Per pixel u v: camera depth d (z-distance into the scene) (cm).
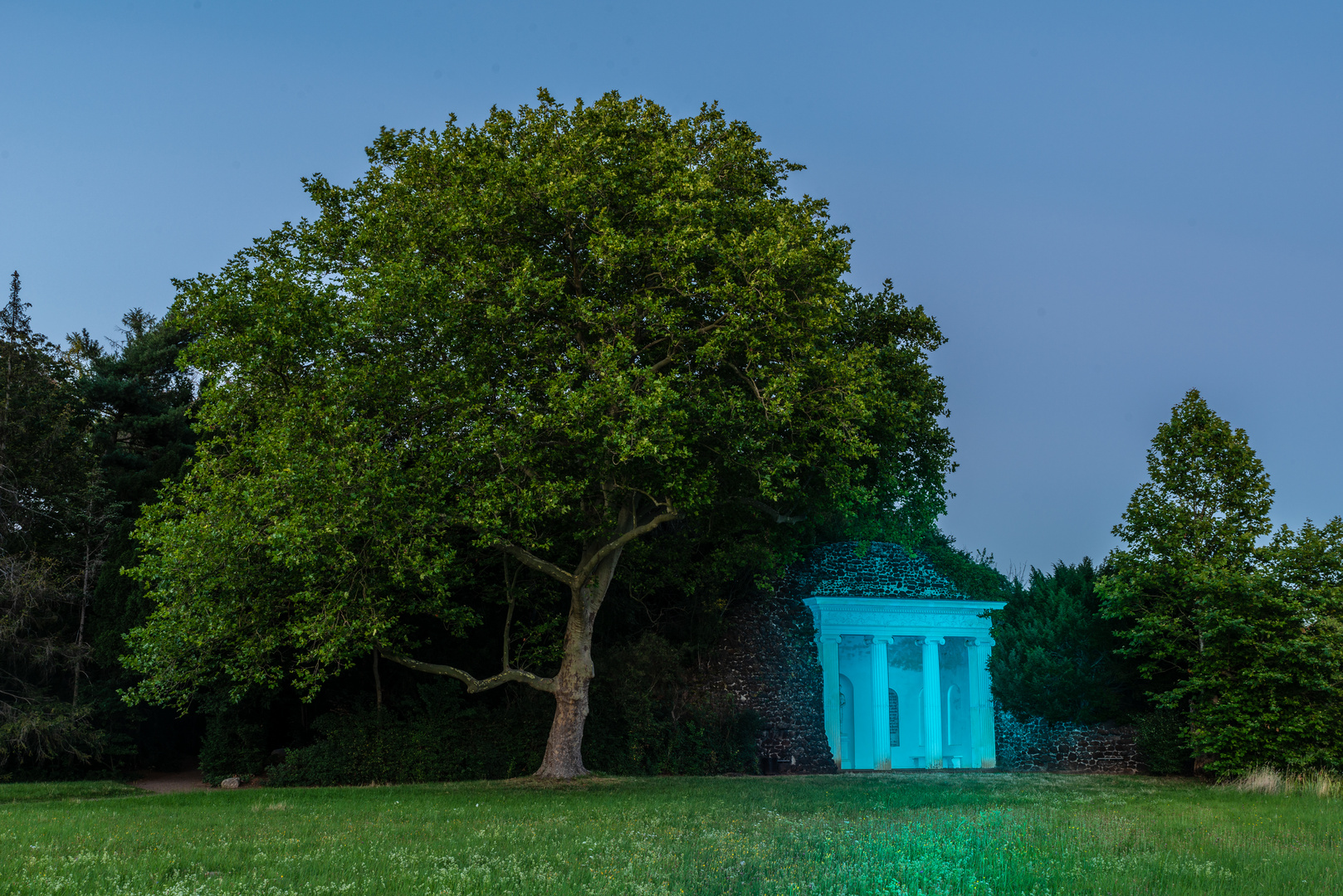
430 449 2319
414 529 2311
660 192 2516
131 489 3909
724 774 3381
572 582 2800
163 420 4519
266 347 2372
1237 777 3000
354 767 2992
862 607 3962
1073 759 3681
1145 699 3609
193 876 1062
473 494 2380
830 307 2577
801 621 3966
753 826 1527
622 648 3512
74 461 3772
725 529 3375
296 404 2345
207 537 2223
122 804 2203
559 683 2838
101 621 3353
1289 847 1368
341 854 1238
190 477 2442
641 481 2670
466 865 1135
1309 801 2289
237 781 2983
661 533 3803
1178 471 3428
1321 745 2925
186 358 2461
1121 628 3631
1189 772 3316
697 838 1380
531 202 2520
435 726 3091
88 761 3175
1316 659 2922
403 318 2309
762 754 3631
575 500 2853
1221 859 1242
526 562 2741
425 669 2786
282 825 1619
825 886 998
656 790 2428
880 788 2508
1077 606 3781
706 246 2522
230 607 2341
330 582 2438
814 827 1500
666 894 957
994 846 1276
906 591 4041
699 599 3838
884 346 3353
